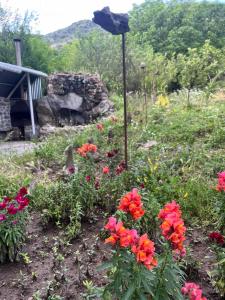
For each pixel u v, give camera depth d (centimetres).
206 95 963
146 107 854
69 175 454
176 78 1764
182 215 368
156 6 3550
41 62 1991
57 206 377
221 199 313
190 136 645
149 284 183
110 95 1452
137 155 546
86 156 427
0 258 307
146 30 3397
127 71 1608
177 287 188
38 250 328
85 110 1285
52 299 243
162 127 729
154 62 1764
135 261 178
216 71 1560
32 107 1231
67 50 2150
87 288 255
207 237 335
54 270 291
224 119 715
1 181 466
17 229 311
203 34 3197
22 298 259
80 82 1282
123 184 411
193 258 294
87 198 383
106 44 1830
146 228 304
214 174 483
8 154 690
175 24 3294
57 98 1284
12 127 1273
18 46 1436
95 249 322
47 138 800
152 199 332
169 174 461
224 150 570
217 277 261
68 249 326
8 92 1341
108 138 695
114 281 183
